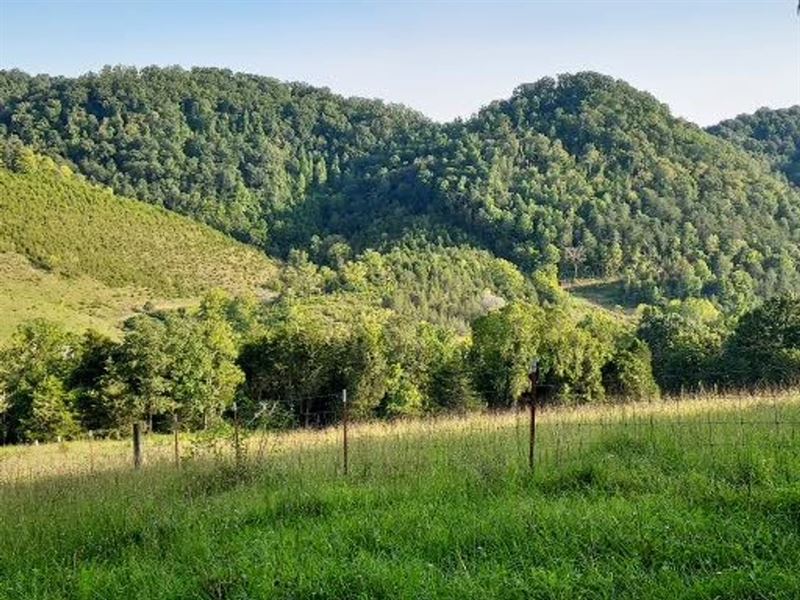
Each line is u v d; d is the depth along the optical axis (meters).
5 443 48.47
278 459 12.37
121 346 49.41
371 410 49.09
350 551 7.02
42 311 112.62
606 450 10.12
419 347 52.84
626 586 5.63
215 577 6.48
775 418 11.28
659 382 56.88
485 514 7.62
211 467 11.82
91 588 6.76
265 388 51.28
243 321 94.06
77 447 27.03
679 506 7.16
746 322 52.78
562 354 49.91
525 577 5.98
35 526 8.92
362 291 144.62
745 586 5.39
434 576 6.11
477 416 20.06
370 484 9.61
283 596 6.17
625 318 135.12
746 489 7.49
